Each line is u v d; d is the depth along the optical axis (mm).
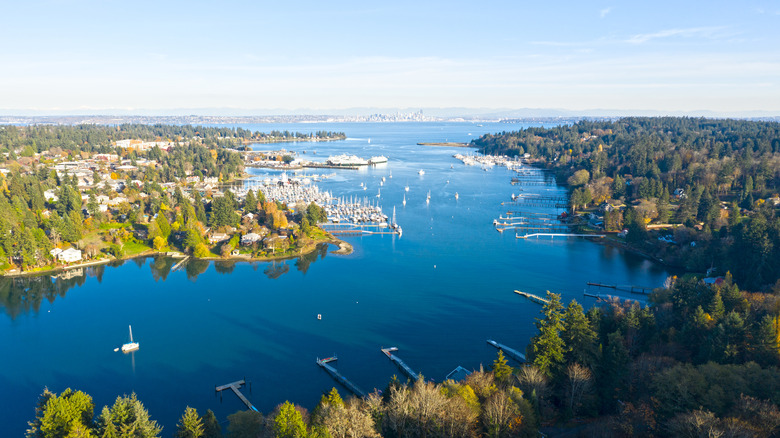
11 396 141875
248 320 191750
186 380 150125
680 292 159250
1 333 180500
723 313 144125
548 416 115188
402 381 148375
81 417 103500
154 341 174625
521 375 120750
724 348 123875
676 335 143125
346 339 176250
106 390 144875
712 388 99812
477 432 98000
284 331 182500
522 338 177000
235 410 135250
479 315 196750
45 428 99688
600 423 105938
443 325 187625
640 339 142750
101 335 179125
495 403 97812
